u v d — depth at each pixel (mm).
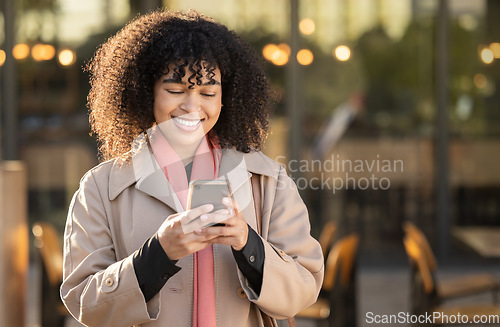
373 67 11219
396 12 11180
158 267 2527
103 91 2955
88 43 11234
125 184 2828
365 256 11445
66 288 2752
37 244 6570
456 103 11328
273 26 11148
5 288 5574
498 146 11336
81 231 2830
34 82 11273
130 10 11172
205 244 2506
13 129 11289
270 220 2932
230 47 2875
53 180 11414
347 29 11188
